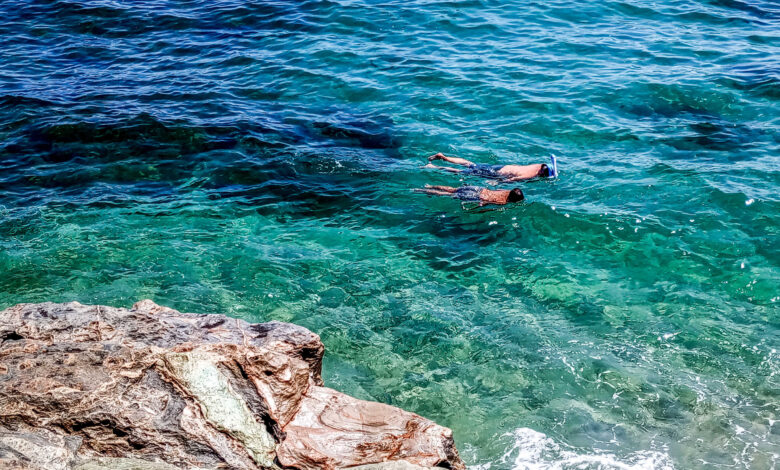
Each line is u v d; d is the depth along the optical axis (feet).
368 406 24.14
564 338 31.35
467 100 53.16
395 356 30.55
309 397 24.21
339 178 44.65
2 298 33.47
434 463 22.43
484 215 40.55
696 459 25.11
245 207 41.70
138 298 33.73
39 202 41.50
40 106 52.08
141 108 52.21
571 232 38.65
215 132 49.24
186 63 60.49
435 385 28.91
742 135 47.19
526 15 67.51
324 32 65.51
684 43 61.00
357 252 37.83
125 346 23.75
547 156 46.03
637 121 49.42
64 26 67.87
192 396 22.67
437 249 38.01
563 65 57.72
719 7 68.54
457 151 47.14
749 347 30.35
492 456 25.45
